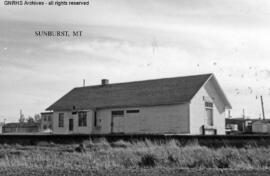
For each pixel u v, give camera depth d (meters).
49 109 48.25
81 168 14.77
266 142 24.05
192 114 38.91
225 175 12.60
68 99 48.81
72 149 23.20
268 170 13.79
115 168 14.83
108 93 46.62
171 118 39.38
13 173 13.34
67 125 47.06
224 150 19.58
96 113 45.03
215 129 42.06
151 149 19.97
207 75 41.66
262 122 61.50
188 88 40.38
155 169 14.40
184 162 17.19
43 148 24.70
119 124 42.81
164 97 40.44
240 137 27.17
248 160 17.44
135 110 41.75
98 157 18.58
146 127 40.75
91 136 30.33
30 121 111.00
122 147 23.38
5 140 33.31
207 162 17.17
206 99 41.09
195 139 25.67
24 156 19.45
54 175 12.86
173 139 24.73
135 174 12.98
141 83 46.00
